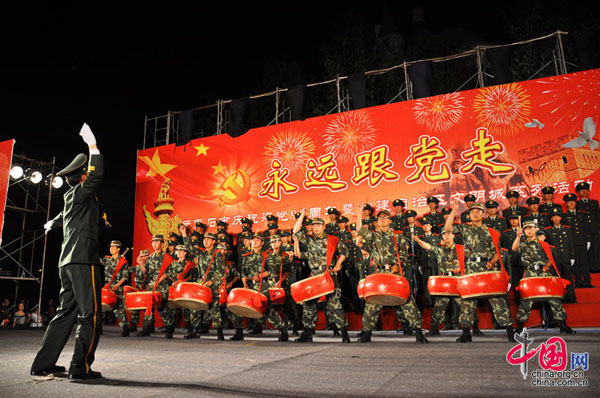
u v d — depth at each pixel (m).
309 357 4.11
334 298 5.76
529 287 5.42
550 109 7.68
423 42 12.90
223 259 6.90
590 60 7.96
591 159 7.34
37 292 12.64
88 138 3.46
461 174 7.98
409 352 4.31
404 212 8.20
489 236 5.45
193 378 3.09
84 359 3.09
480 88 8.14
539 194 7.54
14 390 2.73
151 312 7.03
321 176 8.90
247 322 8.66
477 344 4.91
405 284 4.94
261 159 9.48
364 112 8.81
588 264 7.16
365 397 2.48
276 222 8.85
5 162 9.72
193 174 10.02
